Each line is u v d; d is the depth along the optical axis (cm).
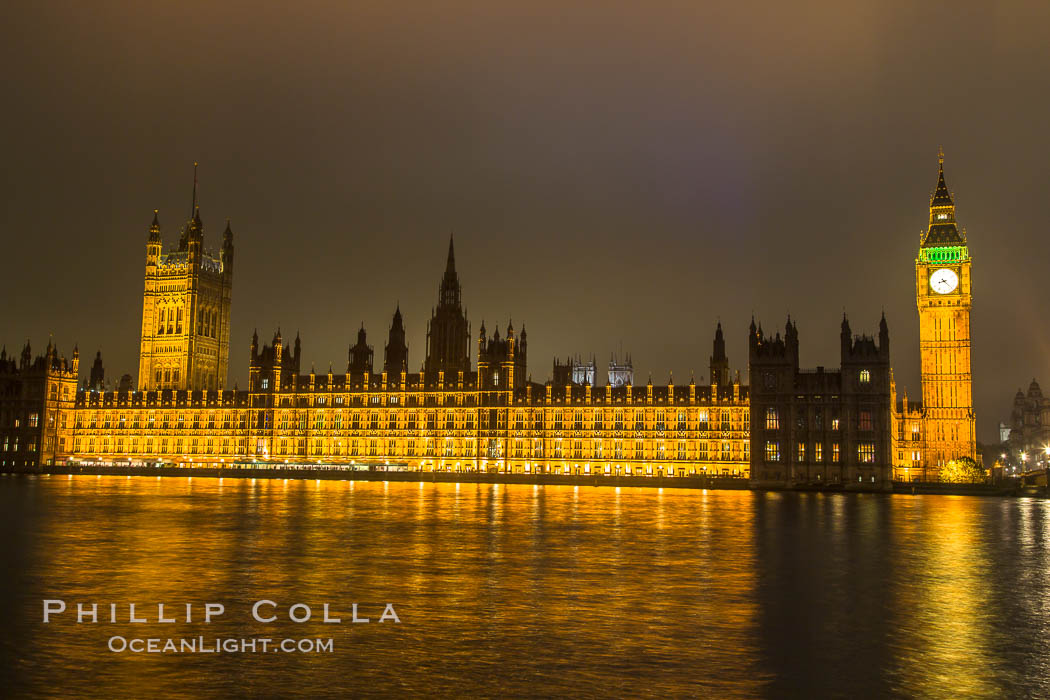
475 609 4969
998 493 18300
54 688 3512
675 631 4491
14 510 11219
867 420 19638
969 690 3578
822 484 19175
